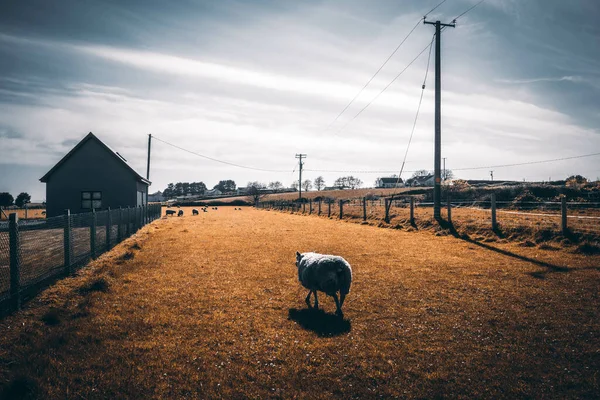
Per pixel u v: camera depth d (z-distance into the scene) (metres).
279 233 21.92
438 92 22.31
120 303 7.89
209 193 192.75
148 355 5.43
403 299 8.25
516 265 11.34
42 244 8.48
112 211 15.62
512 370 4.98
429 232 20.45
